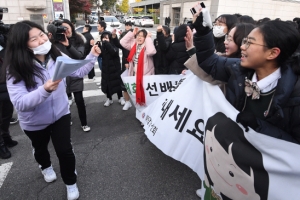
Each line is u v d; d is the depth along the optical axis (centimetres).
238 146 129
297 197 113
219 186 146
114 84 412
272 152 117
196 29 141
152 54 319
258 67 118
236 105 135
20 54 159
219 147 139
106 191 219
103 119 386
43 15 1335
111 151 288
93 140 316
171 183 230
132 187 225
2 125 279
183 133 195
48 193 217
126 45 390
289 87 109
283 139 117
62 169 195
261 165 121
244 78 130
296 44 108
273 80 115
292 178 113
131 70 360
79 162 265
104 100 480
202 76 162
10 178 237
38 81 170
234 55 181
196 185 228
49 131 202
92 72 621
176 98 207
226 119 137
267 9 2212
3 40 263
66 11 1523
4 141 288
